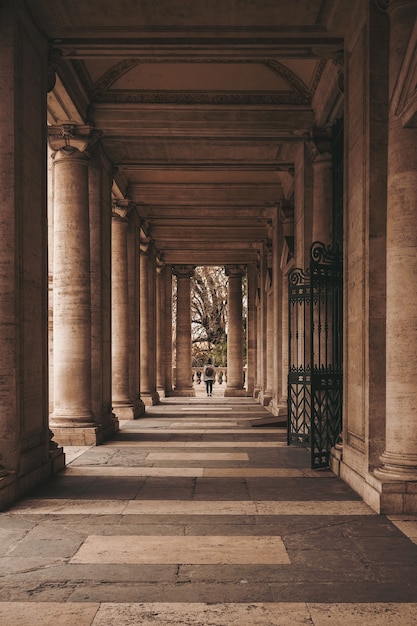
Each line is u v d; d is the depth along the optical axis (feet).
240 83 37.50
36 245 26.11
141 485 25.02
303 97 38.04
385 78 23.13
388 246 21.54
